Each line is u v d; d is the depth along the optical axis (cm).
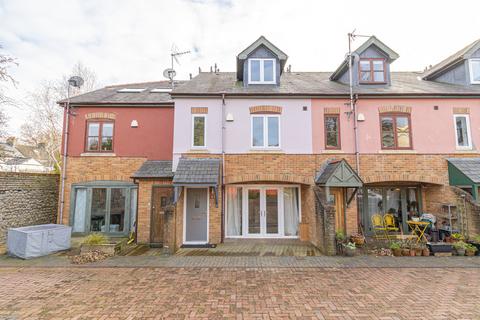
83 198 1261
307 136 1140
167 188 1114
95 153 1268
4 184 1084
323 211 938
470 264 793
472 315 486
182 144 1133
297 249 991
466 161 1099
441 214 1106
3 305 528
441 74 1371
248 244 1077
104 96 1385
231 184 1202
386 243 1005
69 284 642
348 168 970
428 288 614
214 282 655
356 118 1142
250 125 1145
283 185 1218
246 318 479
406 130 1155
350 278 684
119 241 1012
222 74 1566
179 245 1020
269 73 1262
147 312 500
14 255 881
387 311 503
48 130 2397
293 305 529
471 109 1151
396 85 1273
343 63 1283
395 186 1246
